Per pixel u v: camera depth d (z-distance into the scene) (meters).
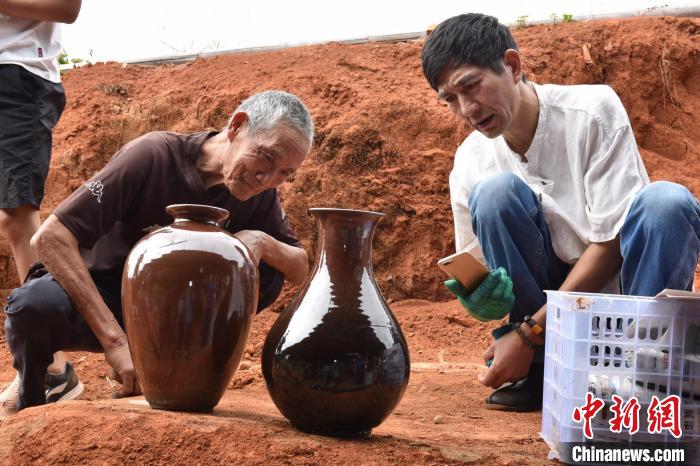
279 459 2.16
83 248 3.17
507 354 3.14
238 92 7.61
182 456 2.17
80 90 8.30
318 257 2.44
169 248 2.42
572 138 3.29
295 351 2.31
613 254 3.15
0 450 2.24
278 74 7.78
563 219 3.30
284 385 2.33
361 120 6.97
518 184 3.25
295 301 2.43
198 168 3.17
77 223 2.97
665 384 2.35
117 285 3.29
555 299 2.54
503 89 3.11
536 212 3.27
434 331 5.73
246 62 8.20
